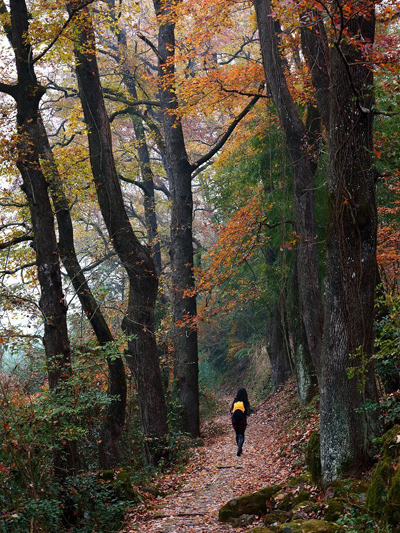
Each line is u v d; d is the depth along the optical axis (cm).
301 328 1814
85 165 1697
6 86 1212
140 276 1521
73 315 1502
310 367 1800
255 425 2144
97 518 939
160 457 1531
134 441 1620
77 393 977
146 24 3020
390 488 539
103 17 1555
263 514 830
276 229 1755
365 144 799
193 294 1673
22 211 1566
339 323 793
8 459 849
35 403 916
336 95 804
